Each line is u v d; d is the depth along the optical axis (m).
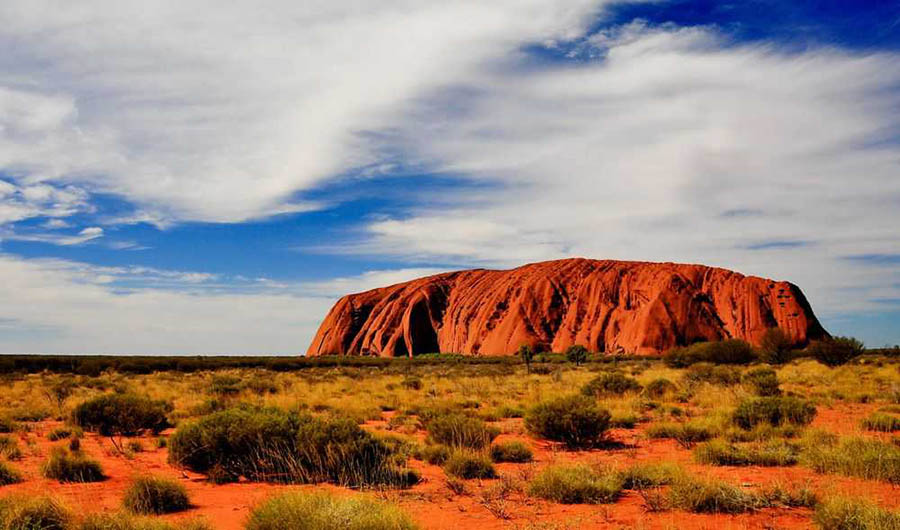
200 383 35.78
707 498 8.06
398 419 19.00
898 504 7.91
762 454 11.42
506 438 15.61
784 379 32.62
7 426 17.72
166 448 14.62
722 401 21.88
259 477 10.98
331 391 30.23
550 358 87.56
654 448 13.84
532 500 8.80
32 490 9.65
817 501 8.16
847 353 42.66
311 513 6.60
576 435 14.35
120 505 8.59
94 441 15.73
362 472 10.57
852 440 11.83
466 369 57.72
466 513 8.09
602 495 8.75
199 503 9.12
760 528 7.16
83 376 46.47
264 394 27.95
